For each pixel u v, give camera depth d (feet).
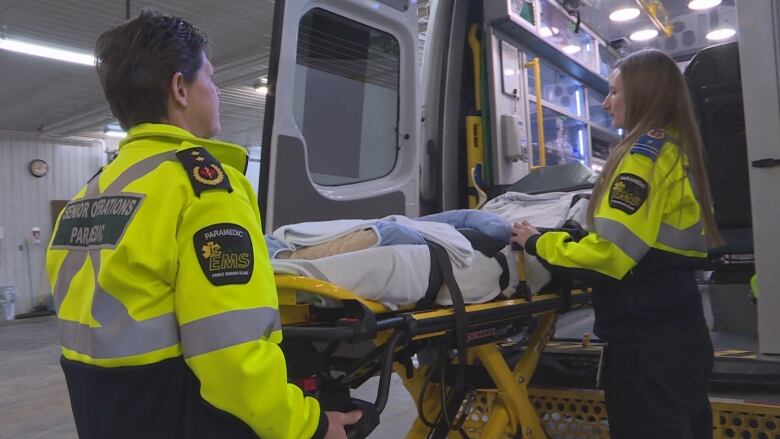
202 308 2.98
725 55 9.29
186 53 3.50
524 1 11.19
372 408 4.00
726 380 6.05
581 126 16.37
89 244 3.29
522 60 12.01
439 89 10.29
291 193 7.16
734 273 9.12
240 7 22.97
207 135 3.73
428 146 10.10
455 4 10.56
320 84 7.98
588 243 4.85
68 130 41.19
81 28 24.35
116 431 3.07
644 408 4.85
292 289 4.35
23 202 41.06
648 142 4.85
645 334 4.88
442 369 5.85
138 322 3.01
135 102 3.47
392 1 8.96
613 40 16.85
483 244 5.61
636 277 4.94
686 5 15.80
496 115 10.75
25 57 27.12
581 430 6.59
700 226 5.03
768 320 6.45
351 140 8.41
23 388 18.03
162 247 3.01
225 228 3.11
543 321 6.69
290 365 4.47
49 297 41.65
